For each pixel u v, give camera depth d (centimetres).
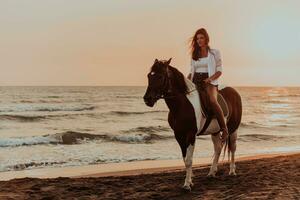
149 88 741
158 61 754
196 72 834
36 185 932
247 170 1096
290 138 2827
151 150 2048
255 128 3750
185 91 773
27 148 2086
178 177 1012
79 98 8356
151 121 4181
